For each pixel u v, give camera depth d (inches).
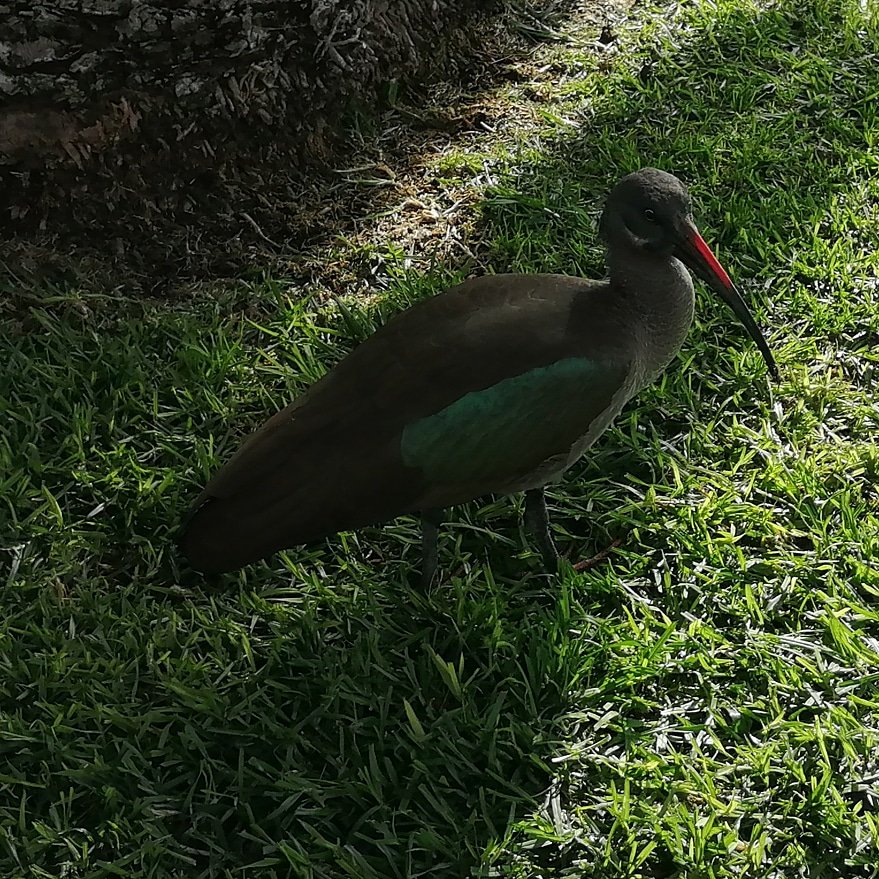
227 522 65.4
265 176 85.8
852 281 81.4
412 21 92.0
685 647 67.8
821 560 70.5
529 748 65.2
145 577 70.2
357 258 83.4
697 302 80.8
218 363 76.8
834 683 66.6
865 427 75.6
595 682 67.2
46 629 67.5
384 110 91.6
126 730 65.3
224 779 64.5
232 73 82.4
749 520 72.1
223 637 68.4
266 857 62.5
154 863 62.1
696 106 91.9
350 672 67.2
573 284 68.3
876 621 68.3
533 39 97.3
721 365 78.7
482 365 64.9
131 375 76.2
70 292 79.5
